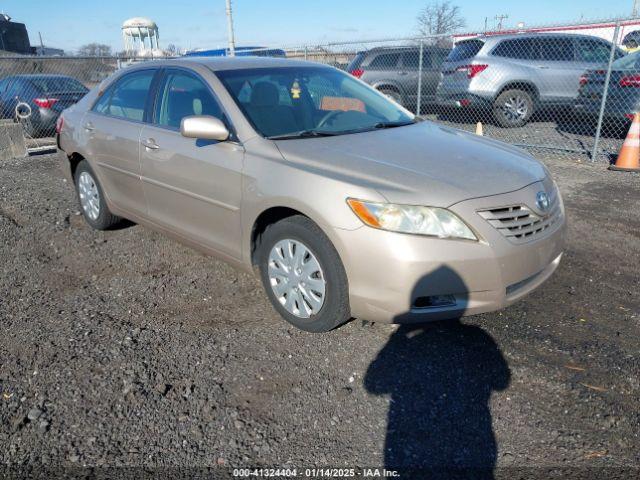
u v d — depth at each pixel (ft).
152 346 10.44
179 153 12.42
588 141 30.66
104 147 15.01
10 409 8.70
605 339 10.49
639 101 27.30
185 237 13.19
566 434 8.11
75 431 8.24
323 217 9.58
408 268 9.02
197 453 7.82
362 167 10.06
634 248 14.98
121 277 13.60
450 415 8.55
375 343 10.44
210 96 12.38
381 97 14.89
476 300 9.53
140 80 14.57
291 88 13.06
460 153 11.14
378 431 8.23
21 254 15.14
